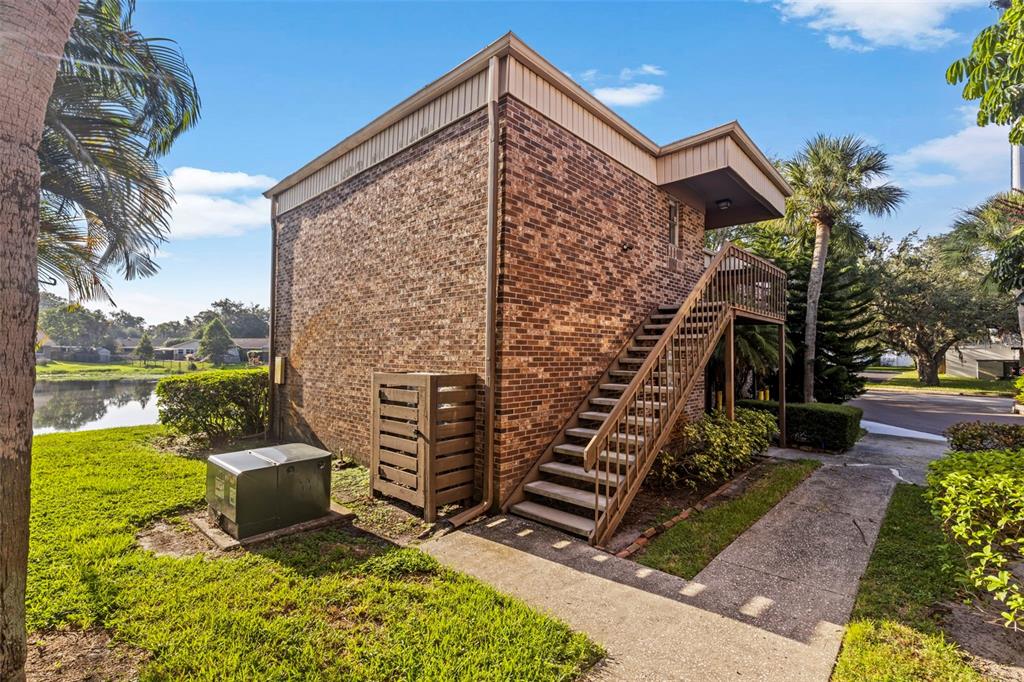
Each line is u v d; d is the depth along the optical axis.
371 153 7.31
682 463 6.41
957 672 2.56
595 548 4.33
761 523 5.08
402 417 5.34
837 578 3.77
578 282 6.25
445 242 5.94
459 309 5.72
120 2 4.75
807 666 2.64
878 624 3.06
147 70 4.98
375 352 7.10
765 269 8.73
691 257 8.87
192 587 3.34
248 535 4.31
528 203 5.50
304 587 3.40
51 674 2.47
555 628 2.94
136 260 5.97
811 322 13.41
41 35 2.07
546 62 5.55
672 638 2.92
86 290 6.28
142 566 3.63
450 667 2.54
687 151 7.64
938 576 3.73
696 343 6.54
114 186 5.38
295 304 9.23
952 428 8.05
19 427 1.99
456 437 5.25
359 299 7.49
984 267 25.64
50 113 4.72
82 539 4.10
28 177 2.02
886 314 28.41
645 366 5.29
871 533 4.77
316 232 8.68
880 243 29.80
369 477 6.01
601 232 6.68
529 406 5.54
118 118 5.12
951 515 3.23
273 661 2.58
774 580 3.74
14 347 1.96
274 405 9.66
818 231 13.57
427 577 3.68
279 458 4.66
